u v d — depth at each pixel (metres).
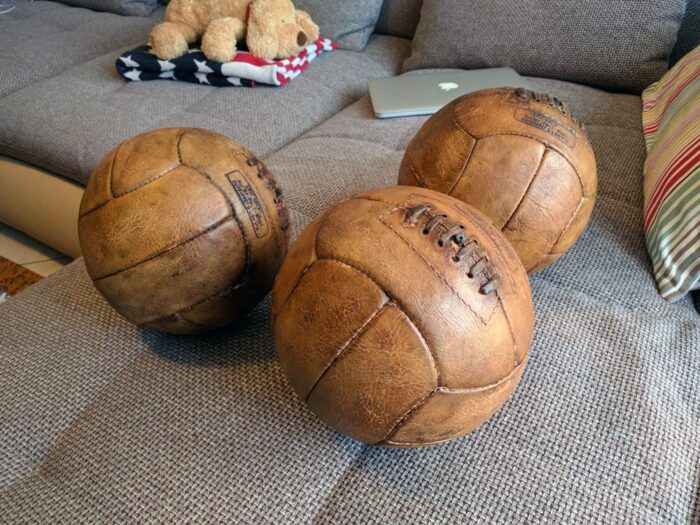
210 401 0.71
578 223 0.76
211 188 0.66
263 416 0.69
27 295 0.89
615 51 1.34
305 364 0.55
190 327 0.73
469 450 0.64
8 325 0.83
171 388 0.73
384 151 1.20
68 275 0.92
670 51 1.34
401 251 0.53
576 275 0.87
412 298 0.52
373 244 0.54
